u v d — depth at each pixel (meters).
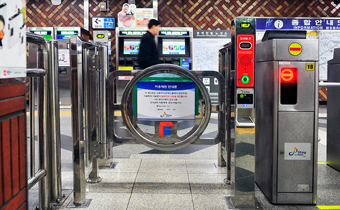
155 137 2.31
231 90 1.93
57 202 1.93
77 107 1.87
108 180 2.37
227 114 2.25
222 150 2.67
